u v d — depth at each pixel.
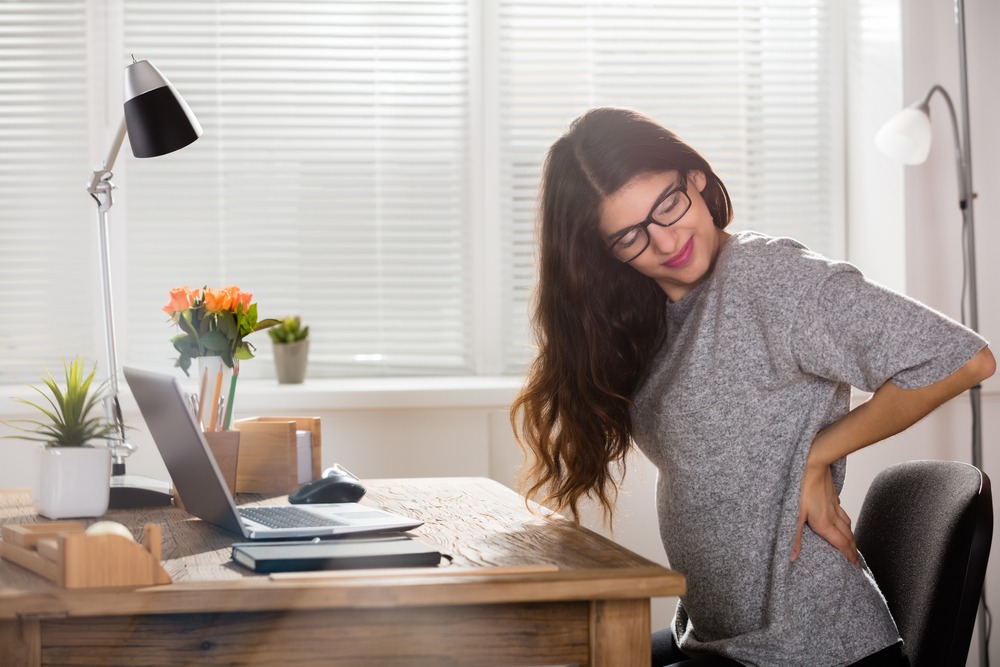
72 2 2.87
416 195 3.02
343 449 2.72
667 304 1.59
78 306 2.88
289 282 2.97
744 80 3.09
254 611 1.09
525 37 3.02
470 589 1.09
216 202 2.94
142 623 1.08
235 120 2.94
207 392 1.85
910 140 2.54
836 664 1.36
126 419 2.66
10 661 1.07
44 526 1.31
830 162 3.12
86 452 1.60
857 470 2.81
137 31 2.89
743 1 3.08
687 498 1.48
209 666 1.08
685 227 1.47
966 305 2.81
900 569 1.47
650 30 3.07
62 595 1.04
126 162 2.90
